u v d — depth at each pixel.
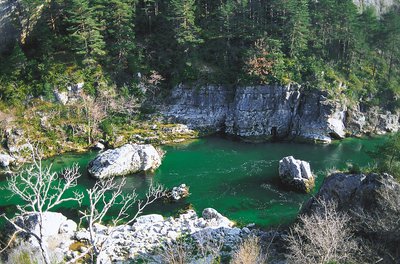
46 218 32.91
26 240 29.88
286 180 44.47
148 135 61.44
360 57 77.44
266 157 55.81
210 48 70.94
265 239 32.16
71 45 64.81
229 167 51.31
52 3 67.88
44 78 61.56
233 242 31.61
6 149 54.50
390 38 76.31
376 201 27.83
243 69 66.62
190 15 65.88
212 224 34.97
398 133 33.53
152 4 74.50
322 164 52.97
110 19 66.88
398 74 79.19
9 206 39.44
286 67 67.44
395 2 101.50
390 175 28.42
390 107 72.25
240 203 40.75
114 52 67.50
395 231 24.45
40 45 66.50
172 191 42.25
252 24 70.69
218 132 67.19
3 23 68.19
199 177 47.66
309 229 24.09
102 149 58.44
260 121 66.06
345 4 72.12
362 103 69.88
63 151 57.00
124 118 63.22
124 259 29.77
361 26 76.50
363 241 25.58
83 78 63.38
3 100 59.28
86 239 32.19
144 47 69.50
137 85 66.62
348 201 29.88
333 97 64.94
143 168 48.81
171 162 53.12
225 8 68.94
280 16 71.31
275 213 38.38
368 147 61.22
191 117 66.31
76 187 44.28
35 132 57.38
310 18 72.62
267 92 65.62
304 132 64.88
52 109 60.00
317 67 68.25
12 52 63.97
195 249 30.62
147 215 36.56
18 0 69.06
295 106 65.94
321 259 22.06
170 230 33.97
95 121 60.06
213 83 67.38
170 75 69.00
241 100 65.81
